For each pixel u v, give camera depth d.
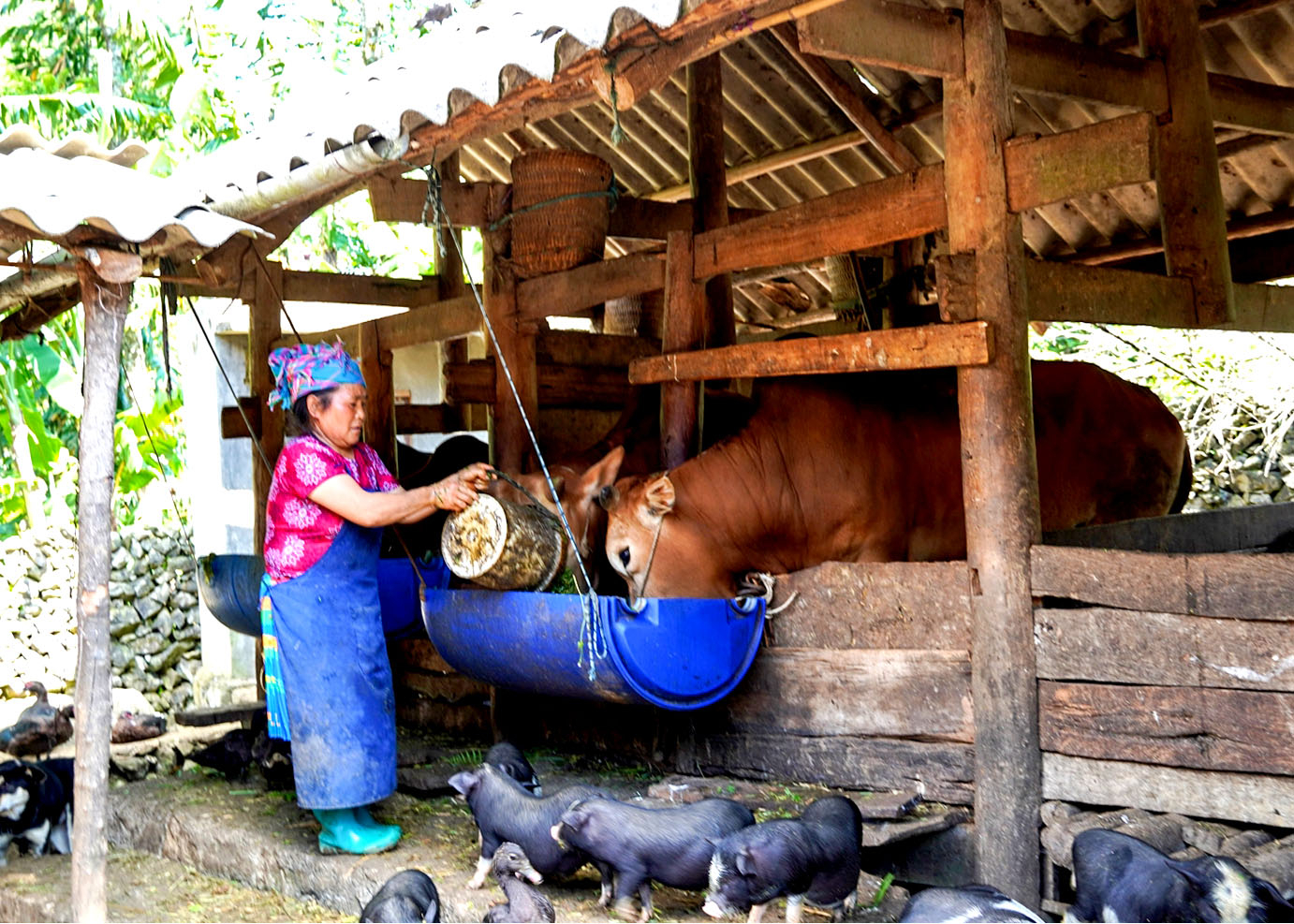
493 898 4.04
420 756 5.67
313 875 4.58
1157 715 4.03
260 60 14.11
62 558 11.62
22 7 11.51
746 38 7.61
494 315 6.35
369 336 7.22
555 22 3.33
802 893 3.67
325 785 4.49
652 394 6.46
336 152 4.39
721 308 6.53
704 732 5.06
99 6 11.39
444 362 8.26
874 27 4.08
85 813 4.09
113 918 4.54
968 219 4.35
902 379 6.14
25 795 5.34
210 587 7.05
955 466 5.88
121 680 11.59
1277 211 7.93
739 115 8.38
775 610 4.86
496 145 9.43
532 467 6.32
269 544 4.66
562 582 4.88
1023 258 4.39
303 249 14.20
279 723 4.57
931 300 7.67
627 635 4.32
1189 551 6.42
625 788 4.98
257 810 5.36
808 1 3.41
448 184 6.23
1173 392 11.39
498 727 5.88
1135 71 5.72
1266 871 3.54
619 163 9.31
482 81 3.61
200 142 11.95
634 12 3.18
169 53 11.45
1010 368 4.29
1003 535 4.27
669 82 8.01
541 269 6.20
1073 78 5.50
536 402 6.40
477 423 8.59
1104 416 6.71
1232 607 3.91
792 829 3.62
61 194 3.92
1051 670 4.23
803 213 4.98
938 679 4.49
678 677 4.49
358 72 4.89
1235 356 11.27
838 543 5.55
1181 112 5.83
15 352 11.02
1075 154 4.13
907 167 7.10
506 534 4.47
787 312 10.98
